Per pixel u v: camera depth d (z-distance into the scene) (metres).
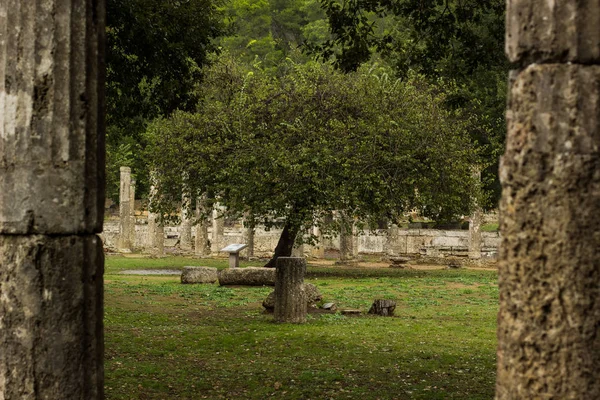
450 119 29.80
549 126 4.24
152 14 16.02
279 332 14.81
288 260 16.53
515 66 4.51
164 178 29.89
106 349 12.69
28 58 5.39
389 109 28.95
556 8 4.26
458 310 19.38
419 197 28.17
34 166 5.38
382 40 15.01
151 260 40.34
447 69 15.99
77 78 5.48
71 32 5.46
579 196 4.20
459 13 14.61
